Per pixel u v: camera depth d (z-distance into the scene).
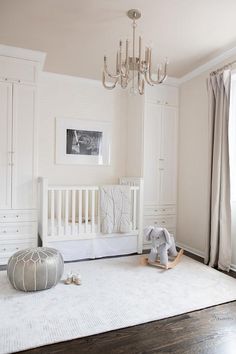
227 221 3.03
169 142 4.00
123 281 2.61
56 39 2.81
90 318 1.92
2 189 3.04
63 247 3.20
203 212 3.54
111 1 2.18
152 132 3.87
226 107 3.03
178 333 1.79
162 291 2.40
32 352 1.58
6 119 3.03
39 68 3.17
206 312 2.06
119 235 3.47
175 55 3.17
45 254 2.39
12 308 2.03
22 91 3.08
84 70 3.67
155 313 2.01
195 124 3.71
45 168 3.83
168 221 4.02
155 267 3.03
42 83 3.78
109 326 1.83
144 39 2.79
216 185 3.10
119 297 2.26
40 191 3.32
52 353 1.57
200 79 3.62
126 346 1.65
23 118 3.10
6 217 3.06
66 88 3.92
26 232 3.15
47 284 2.33
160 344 1.67
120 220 3.40
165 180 3.98
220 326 1.88
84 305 2.11
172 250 3.20
